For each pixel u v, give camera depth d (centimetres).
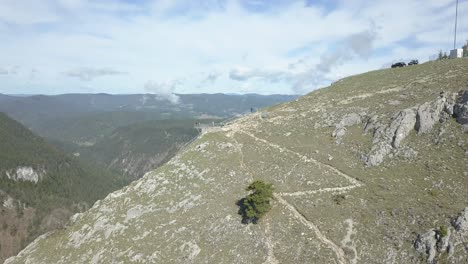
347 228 7381
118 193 11612
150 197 10469
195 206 9462
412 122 9344
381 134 9525
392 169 8506
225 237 8262
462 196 7119
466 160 7888
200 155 11294
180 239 8675
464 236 6216
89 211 11769
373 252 6756
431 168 8062
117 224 10056
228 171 10212
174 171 11025
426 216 6881
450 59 13488
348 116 10906
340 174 8894
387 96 11462
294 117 12431
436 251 6259
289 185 9038
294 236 7656
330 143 10262
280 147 10700
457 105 9012
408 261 6388
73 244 10500
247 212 8238
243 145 11344
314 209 8088
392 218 7169
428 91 10706
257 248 7712
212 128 13050
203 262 7925
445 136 8638
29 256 11062
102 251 9475
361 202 7819
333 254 6975
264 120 12912
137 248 8950
